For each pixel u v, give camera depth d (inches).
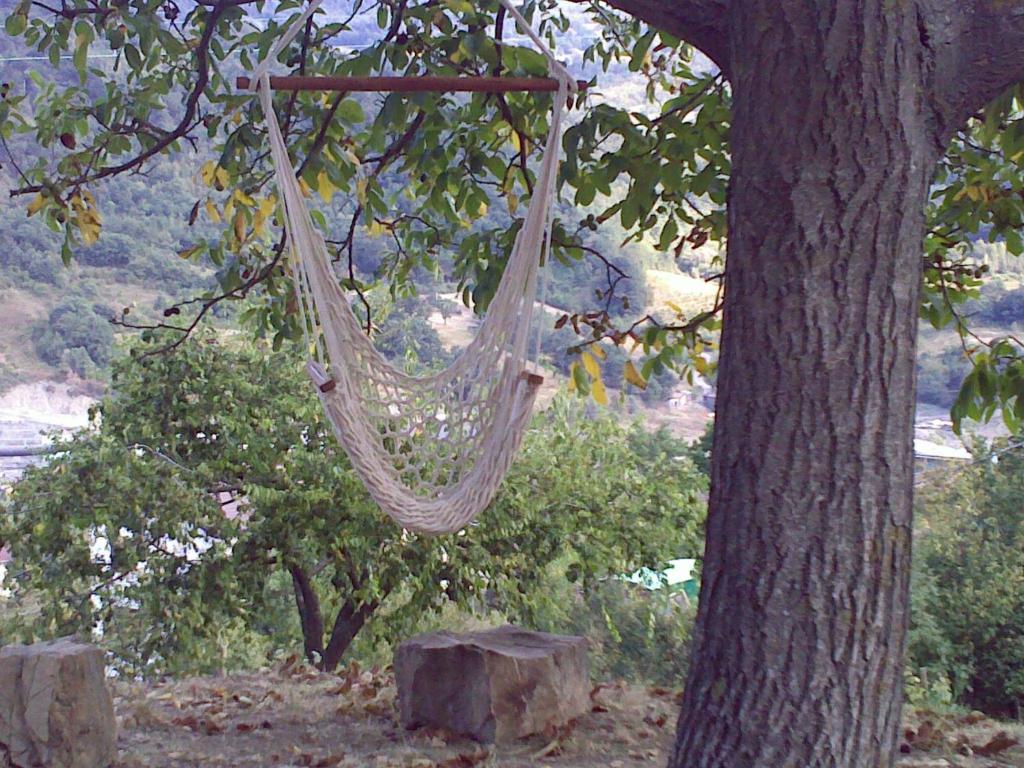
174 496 355.9
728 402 84.4
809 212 81.0
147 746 135.8
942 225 164.7
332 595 462.9
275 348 168.2
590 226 146.3
